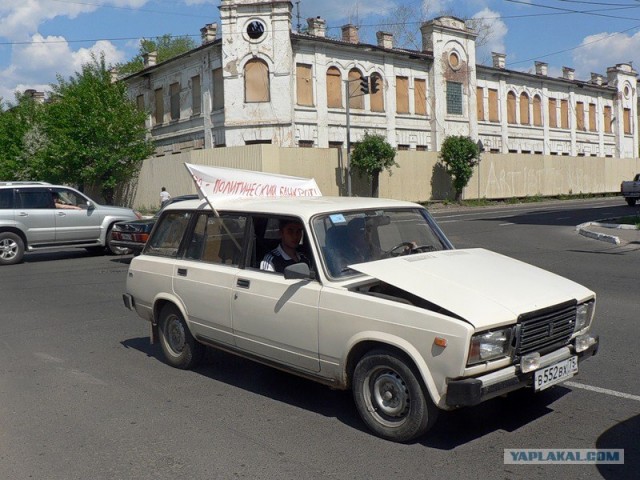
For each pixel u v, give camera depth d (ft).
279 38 104.58
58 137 110.01
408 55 121.49
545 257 47.60
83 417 17.58
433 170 122.93
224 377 21.03
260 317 18.02
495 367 14.38
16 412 18.07
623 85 180.14
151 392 19.63
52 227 53.42
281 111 105.40
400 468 14.02
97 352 24.49
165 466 14.43
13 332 27.96
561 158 150.71
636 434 15.62
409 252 18.21
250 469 14.16
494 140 142.82
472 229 72.74
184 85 119.24
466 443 15.29
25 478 13.99
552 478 13.46
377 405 15.72
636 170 174.70
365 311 15.46
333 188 106.93
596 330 25.80
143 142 116.06
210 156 103.30
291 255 18.61
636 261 44.73
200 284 20.13
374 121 118.01
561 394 18.42
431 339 14.24
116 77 140.67
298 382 20.38
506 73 143.74
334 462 14.40
